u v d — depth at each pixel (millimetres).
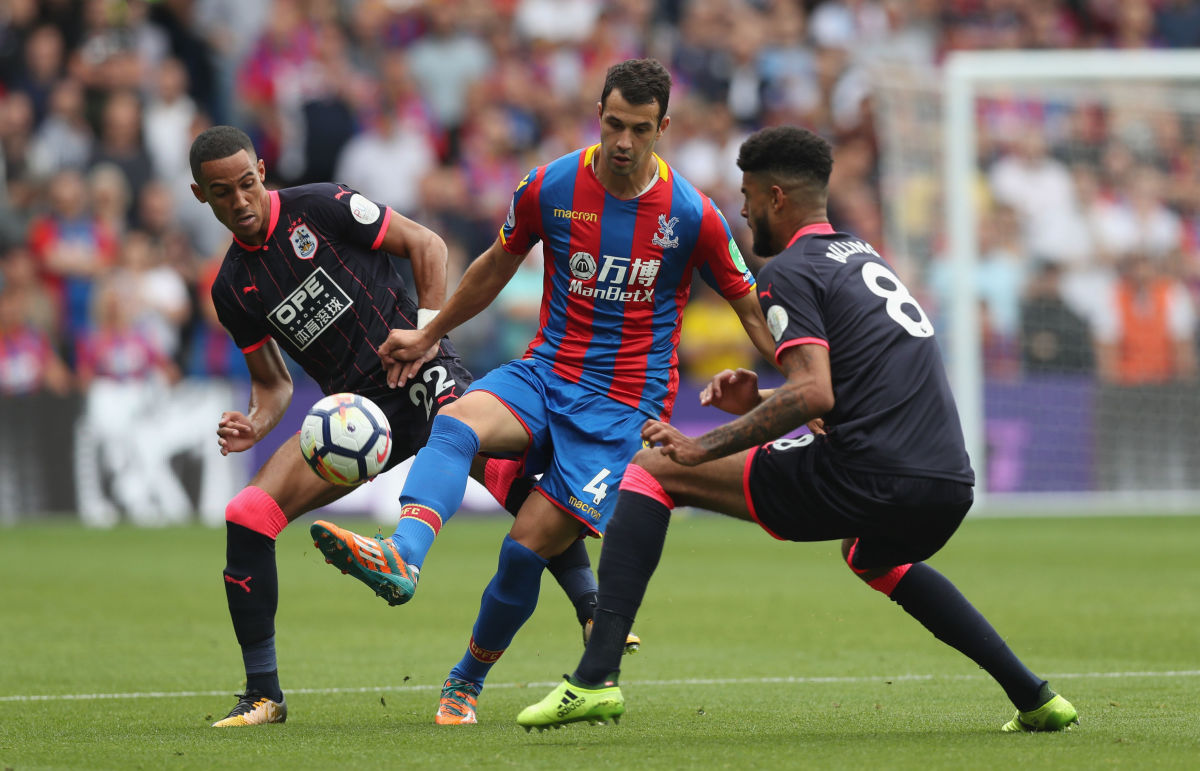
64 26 58906
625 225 17516
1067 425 59531
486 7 66625
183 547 43781
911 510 15586
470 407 17594
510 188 61375
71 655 24594
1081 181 62562
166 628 28188
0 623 28828
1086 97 62562
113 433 51969
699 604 31844
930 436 15695
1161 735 15984
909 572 16562
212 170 17969
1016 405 59062
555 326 18078
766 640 26391
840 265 15984
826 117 68125
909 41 72250
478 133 62344
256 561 17703
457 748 15352
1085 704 18578
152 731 16969
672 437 15406
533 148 63938
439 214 58562
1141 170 63312
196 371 55156
